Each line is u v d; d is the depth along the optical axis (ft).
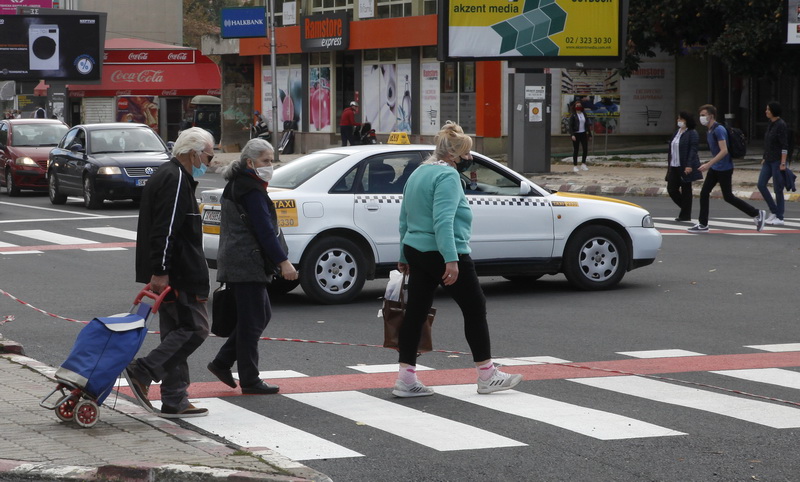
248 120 240.32
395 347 36.99
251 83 240.53
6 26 236.43
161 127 282.56
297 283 59.98
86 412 31.04
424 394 36.65
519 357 43.42
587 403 35.55
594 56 144.87
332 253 56.39
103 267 71.82
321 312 54.60
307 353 44.47
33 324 51.21
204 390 37.93
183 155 33.06
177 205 32.65
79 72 240.12
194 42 417.08
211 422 33.27
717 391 37.22
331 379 39.60
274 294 60.49
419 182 36.45
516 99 142.92
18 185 132.26
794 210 104.88
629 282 64.23
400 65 188.14
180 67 283.18
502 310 55.16
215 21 467.93
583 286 60.75
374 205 56.85
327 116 207.41
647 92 180.34
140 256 33.19
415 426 32.71
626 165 156.35
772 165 90.22
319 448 30.27
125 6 350.23
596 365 41.78
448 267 35.55
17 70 237.45
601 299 58.34
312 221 55.72
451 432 31.94
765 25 141.28
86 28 239.71
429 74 182.29
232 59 238.48
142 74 280.92
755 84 175.32
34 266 72.13
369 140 182.19
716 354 43.88
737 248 77.82
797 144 167.73
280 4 219.82
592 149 175.83
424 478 27.55
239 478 26.11
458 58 142.20
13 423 31.50
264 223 35.58
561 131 177.27
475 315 36.88
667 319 52.08
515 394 36.96
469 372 40.81
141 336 31.73
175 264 33.12
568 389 37.65
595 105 178.60
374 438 31.32
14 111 238.48
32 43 237.66
